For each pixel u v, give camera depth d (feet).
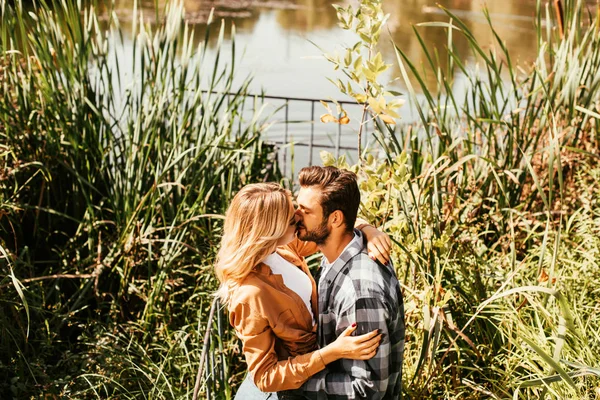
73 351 12.49
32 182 13.91
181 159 14.20
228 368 10.48
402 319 7.61
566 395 9.09
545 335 10.37
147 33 14.35
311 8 85.05
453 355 10.52
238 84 42.22
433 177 11.27
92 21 14.99
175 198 14.07
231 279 7.41
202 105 14.39
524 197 14.46
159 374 10.75
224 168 14.37
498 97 29.30
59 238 14.34
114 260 13.48
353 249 7.29
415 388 9.78
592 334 10.33
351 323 7.02
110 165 14.35
